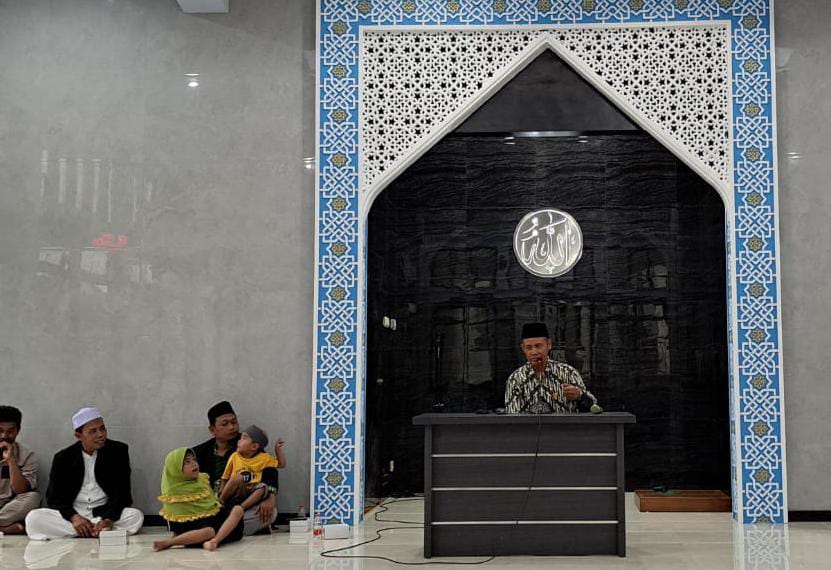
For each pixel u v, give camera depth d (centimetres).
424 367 728
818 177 573
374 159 577
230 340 577
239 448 533
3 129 595
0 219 589
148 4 597
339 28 583
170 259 583
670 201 731
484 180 741
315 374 561
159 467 570
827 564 429
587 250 732
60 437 573
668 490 684
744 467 553
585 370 724
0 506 545
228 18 595
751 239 562
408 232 739
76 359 579
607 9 578
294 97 589
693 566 426
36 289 584
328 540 507
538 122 624
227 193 585
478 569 421
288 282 579
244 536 518
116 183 589
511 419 460
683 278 725
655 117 575
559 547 457
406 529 543
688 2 575
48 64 596
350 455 556
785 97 577
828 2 580
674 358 720
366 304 584
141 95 593
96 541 511
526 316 729
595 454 463
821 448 559
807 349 564
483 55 582
